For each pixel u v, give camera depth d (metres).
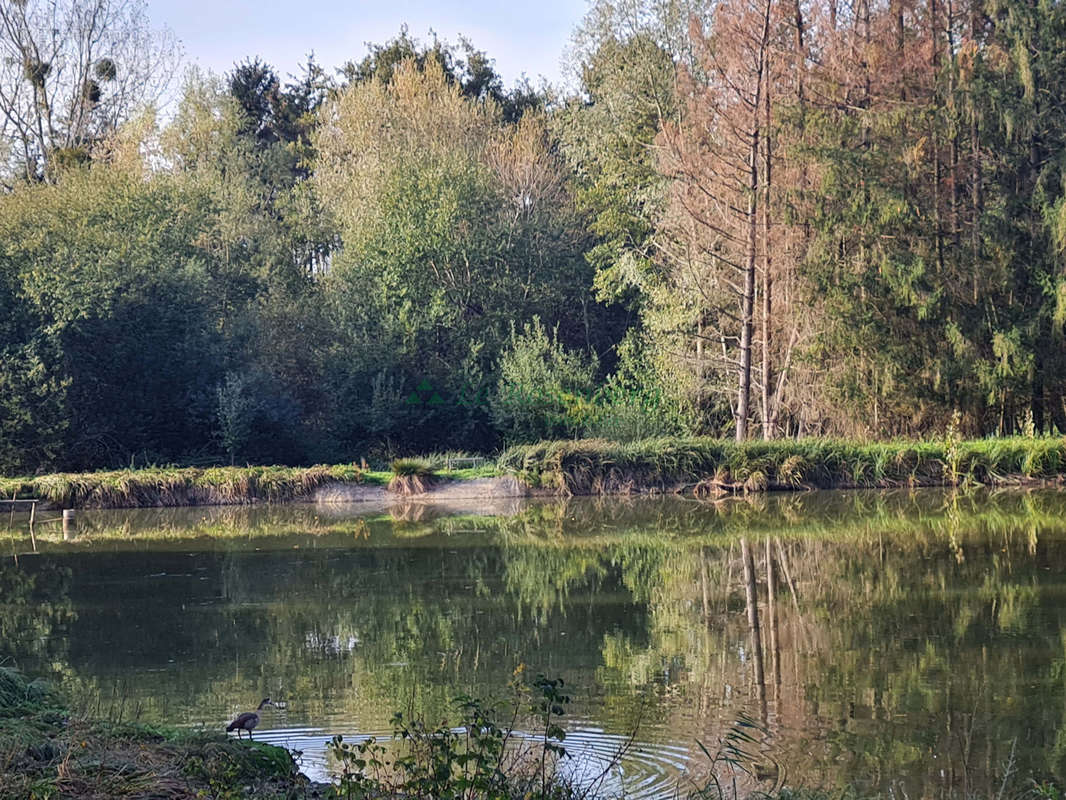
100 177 35.28
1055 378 31.94
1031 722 9.88
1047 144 33.16
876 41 32.97
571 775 8.37
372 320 37.56
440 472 30.41
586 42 40.03
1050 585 15.85
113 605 16.08
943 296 31.88
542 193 43.81
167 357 34.12
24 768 7.00
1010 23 32.69
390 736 9.59
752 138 32.38
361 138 44.69
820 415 33.38
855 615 14.29
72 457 33.06
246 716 8.49
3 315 32.16
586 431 33.59
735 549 20.23
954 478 29.28
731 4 32.22
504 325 39.41
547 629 13.97
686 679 11.40
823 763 8.88
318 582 17.62
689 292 34.84
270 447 35.25
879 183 31.47
